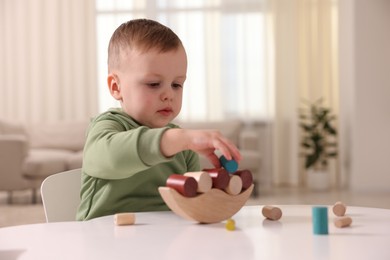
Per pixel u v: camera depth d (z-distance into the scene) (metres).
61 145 5.83
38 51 6.45
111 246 0.62
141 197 1.07
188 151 1.24
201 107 6.34
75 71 6.48
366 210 0.87
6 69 6.43
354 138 5.24
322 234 0.68
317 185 5.60
